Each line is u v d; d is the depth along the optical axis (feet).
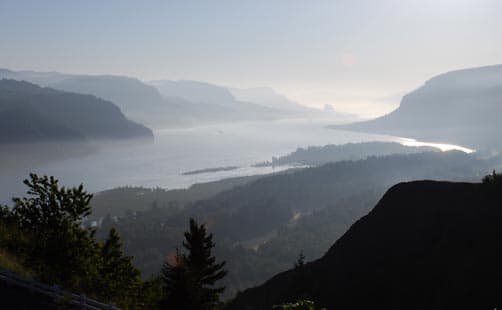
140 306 90.79
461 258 123.95
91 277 82.69
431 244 142.10
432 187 164.86
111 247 94.22
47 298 69.36
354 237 172.24
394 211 167.43
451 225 139.13
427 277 129.49
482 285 110.22
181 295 73.00
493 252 117.80
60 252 77.30
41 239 78.33
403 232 155.12
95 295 83.05
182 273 75.20
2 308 64.28
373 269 149.07
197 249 106.52
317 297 151.64
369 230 168.55
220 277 107.96
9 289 70.33
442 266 128.47
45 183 80.53
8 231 88.99
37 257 77.36
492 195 142.82
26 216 79.56
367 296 140.56
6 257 83.82
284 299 164.04
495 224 128.98
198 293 75.31
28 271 81.25
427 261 135.13
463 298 111.04
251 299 194.29
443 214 147.33
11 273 72.13
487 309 103.45
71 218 81.10
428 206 156.56
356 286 147.23
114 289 88.07
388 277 141.59
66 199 80.74
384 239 158.81
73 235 79.97
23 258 87.30
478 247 123.34
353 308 139.54
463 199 149.18
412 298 127.54
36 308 65.72
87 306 69.36
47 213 79.36
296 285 167.73
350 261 160.56
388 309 130.41
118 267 92.02
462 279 115.75
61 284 77.82
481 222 132.98
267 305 172.45
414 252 144.15
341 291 148.87
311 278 165.68
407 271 138.10
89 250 82.12
